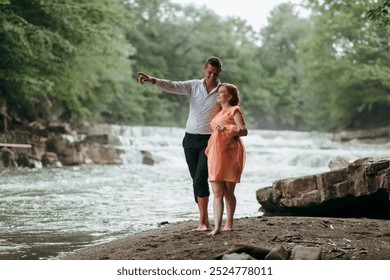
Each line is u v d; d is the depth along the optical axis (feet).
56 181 60.70
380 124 181.78
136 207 40.14
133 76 205.26
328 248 19.31
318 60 167.12
